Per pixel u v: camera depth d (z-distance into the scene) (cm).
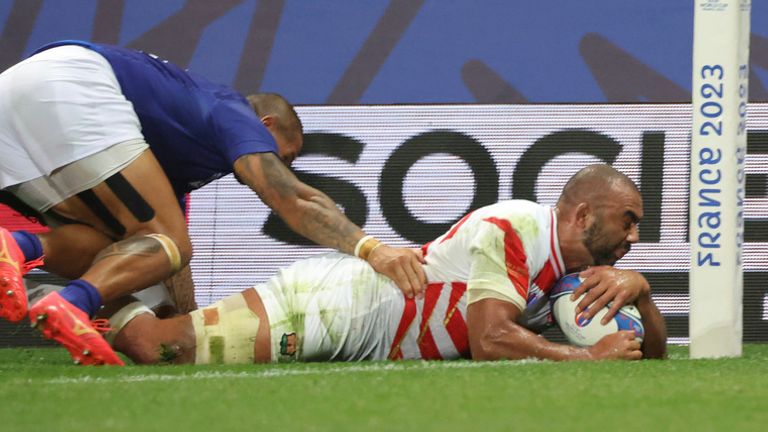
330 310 1158
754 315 1609
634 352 1075
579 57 1700
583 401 776
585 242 1116
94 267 1115
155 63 1254
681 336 1625
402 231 1667
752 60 1659
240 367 1080
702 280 1115
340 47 1727
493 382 885
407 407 745
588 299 1097
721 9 1080
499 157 1672
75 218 1204
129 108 1204
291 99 1698
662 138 1666
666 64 1692
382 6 1741
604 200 1110
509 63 1702
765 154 1631
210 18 1748
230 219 1662
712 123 1091
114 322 1159
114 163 1170
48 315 1052
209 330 1150
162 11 1750
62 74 1187
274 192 1201
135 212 1173
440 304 1137
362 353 1169
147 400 788
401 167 1675
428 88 1692
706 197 1107
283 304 1168
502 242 1092
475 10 1731
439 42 1719
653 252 1642
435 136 1678
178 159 1258
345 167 1677
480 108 1680
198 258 1661
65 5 1750
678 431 651
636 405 759
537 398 790
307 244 1664
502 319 1082
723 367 1018
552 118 1673
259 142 1217
